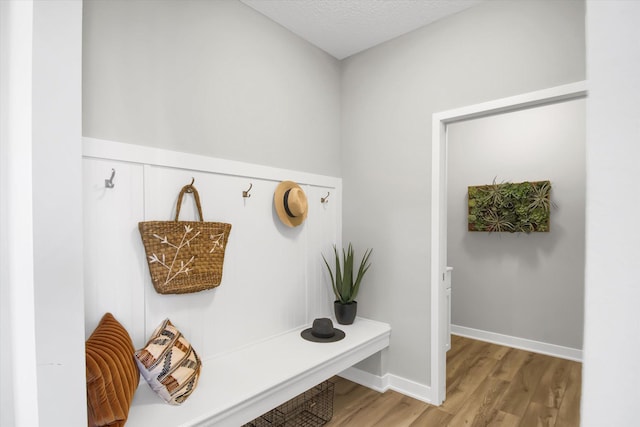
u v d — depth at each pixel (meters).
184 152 1.79
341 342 2.17
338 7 2.17
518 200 3.32
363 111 2.71
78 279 0.91
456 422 2.05
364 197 2.69
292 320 2.40
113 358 1.23
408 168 2.44
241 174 2.06
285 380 1.68
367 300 2.66
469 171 3.70
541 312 3.22
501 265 3.47
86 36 1.44
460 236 3.74
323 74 2.69
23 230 0.91
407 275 2.43
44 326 0.85
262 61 2.22
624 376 0.24
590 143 0.26
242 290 2.07
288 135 2.39
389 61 2.55
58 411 0.87
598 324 0.25
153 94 1.67
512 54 2.02
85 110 1.44
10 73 1.05
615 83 0.25
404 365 2.43
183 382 1.46
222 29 1.99
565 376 2.68
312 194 2.58
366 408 2.21
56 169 0.87
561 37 1.87
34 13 0.83
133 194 1.59
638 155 0.23
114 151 1.52
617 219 0.24
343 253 2.69
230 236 2.01
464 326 3.71
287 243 2.37
